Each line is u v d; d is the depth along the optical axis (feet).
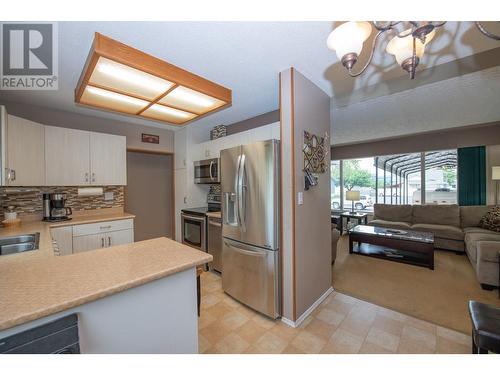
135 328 2.93
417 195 16.67
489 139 13.50
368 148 18.26
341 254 12.57
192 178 12.97
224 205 8.04
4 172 6.35
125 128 11.80
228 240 7.86
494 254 7.92
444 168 15.57
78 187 10.00
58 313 2.36
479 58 6.03
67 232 8.32
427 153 16.12
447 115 11.24
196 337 3.57
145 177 13.24
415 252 11.30
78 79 6.83
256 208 6.82
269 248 6.51
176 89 6.39
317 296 7.31
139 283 2.75
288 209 6.34
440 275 9.48
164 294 3.20
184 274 3.43
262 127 9.09
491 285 8.00
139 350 2.97
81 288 2.50
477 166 13.87
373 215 17.30
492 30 4.86
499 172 12.43
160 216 13.84
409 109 10.28
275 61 6.06
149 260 3.34
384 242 11.46
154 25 4.58
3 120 6.30
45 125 8.62
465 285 8.52
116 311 2.78
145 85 6.08
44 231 6.70
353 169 20.02
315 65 6.28
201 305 7.39
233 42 5.22
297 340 5.66
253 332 6.00
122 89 6.25
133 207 12.75
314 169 7.21
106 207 11.02
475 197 13.97
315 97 7.36
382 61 6.13
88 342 2.58
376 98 8.99
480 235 10.52
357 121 12.23
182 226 12.04
